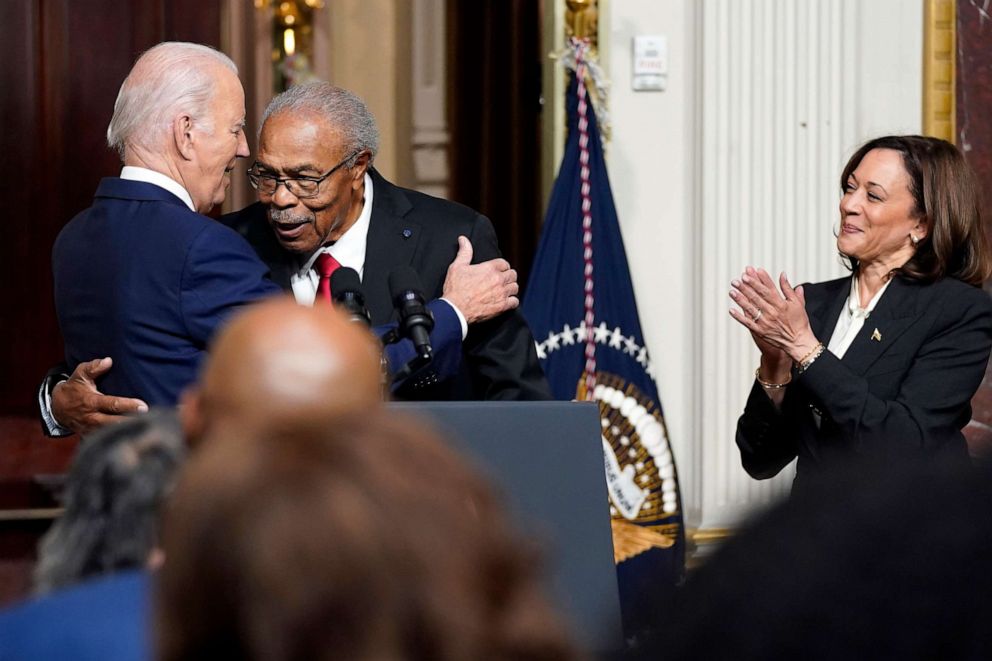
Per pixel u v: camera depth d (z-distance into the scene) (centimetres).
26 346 627
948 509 86
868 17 605
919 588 84
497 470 263
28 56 625
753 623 86
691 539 593
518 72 640
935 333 380
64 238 357
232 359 114
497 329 398
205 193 357
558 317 574
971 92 609
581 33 586
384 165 675
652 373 581
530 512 263
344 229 392
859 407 365
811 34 598
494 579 97
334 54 673
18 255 626
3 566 576
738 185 595
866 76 605
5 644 142
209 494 97
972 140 609
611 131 600
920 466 90
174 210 343
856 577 85
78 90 632
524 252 637
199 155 353
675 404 606
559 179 580
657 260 604
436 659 94
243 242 349
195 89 352
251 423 104
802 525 88
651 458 575
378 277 393
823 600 85
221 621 95
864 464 95
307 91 379
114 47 637
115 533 164
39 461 601
